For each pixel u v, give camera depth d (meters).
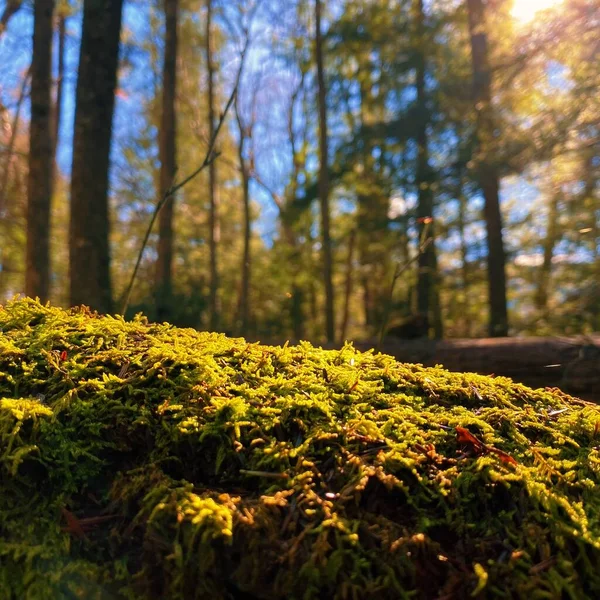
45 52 5.20
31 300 1.23
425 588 0.68
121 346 1.05
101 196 4.68
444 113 8.22
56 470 0.80
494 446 0.90
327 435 0.84
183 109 12.29
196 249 13.21
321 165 8.02
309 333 12.45
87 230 4.59
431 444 0.87
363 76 11.33
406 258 11.01
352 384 1.02
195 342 1.14
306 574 0.66
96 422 0.85
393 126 9.22
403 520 0.76
